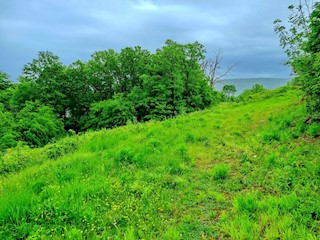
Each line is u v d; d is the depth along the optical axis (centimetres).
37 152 1291
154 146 1102
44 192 665
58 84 4097
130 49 4438
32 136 2770
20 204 588
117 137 1355
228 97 5822
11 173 973
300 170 684
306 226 470
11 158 1155
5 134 2548
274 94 2859
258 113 1769
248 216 525
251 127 1360
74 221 550
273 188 638
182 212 586
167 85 3956
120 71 4522
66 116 4456
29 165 1092
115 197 656
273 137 1042
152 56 4397
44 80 4084
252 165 812
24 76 4144
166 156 952
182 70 4153
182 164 869
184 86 4150
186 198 645
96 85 4609
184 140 1200
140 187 701
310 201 533
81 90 4503
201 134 1287
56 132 3341
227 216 541
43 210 568
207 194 654
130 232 504
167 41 4153
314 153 784
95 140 1325
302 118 1143
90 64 4556
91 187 688
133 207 603
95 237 498
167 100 3891
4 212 552
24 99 3828
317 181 612
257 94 3175
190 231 508
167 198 648
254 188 661
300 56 975
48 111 3356
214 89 5366
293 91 2722
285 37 1022
